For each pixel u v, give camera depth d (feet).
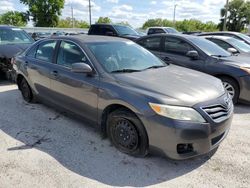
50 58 15.97
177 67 15.10
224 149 12.56
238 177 10.46
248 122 16.02
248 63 19.57
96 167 11.10
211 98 11.02
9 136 13.87
